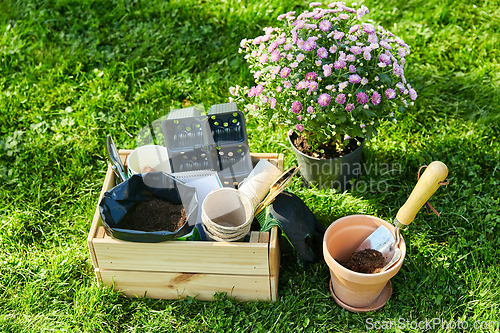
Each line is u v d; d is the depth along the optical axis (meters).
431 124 3.13
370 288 2.04
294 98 2.33
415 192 1.93
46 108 3.32
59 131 3.14
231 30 3.84
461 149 2.91
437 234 2.50
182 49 3.71
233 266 2.09
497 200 2.60
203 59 3.65
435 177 1.85
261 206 2.16
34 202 2.76
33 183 2.84
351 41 2.24
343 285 2.10
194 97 3.40
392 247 2.12
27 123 3.23
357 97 2.16
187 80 3.46
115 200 2.11
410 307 2.19
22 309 2.24
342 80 2.29
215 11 3.97
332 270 2.06
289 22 2.47
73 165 2.94
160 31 3.85
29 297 2.25
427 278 2.28
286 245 2.30
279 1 3.99
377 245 2.16
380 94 2.29
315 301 2.24
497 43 3.65
